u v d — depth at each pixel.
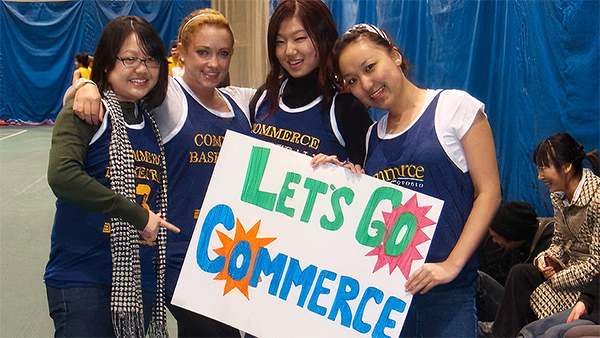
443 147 2.04
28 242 5.19
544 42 3.87
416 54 5.09
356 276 2.11
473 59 4.50
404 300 2.06
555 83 3.83
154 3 14.77
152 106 2.24
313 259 2.15
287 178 2.19
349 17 6.13
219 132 2.47
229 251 2.21
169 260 2.39
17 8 14.64
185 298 2.21
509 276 3.10
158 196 2.22
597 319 2.72
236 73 7.96
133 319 2.08
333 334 2.12
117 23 2.14
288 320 2.15
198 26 2.38
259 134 2.50
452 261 2.02
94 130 2.05
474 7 4.50
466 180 2.08
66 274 2.07
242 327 2.18
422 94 2.14
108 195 1.98
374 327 2.08
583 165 3.68
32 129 13.84
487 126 2.06
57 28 14.82
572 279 2.85
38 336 3.48
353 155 2.41
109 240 2.09
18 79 14.88
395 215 2.09
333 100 2.43
